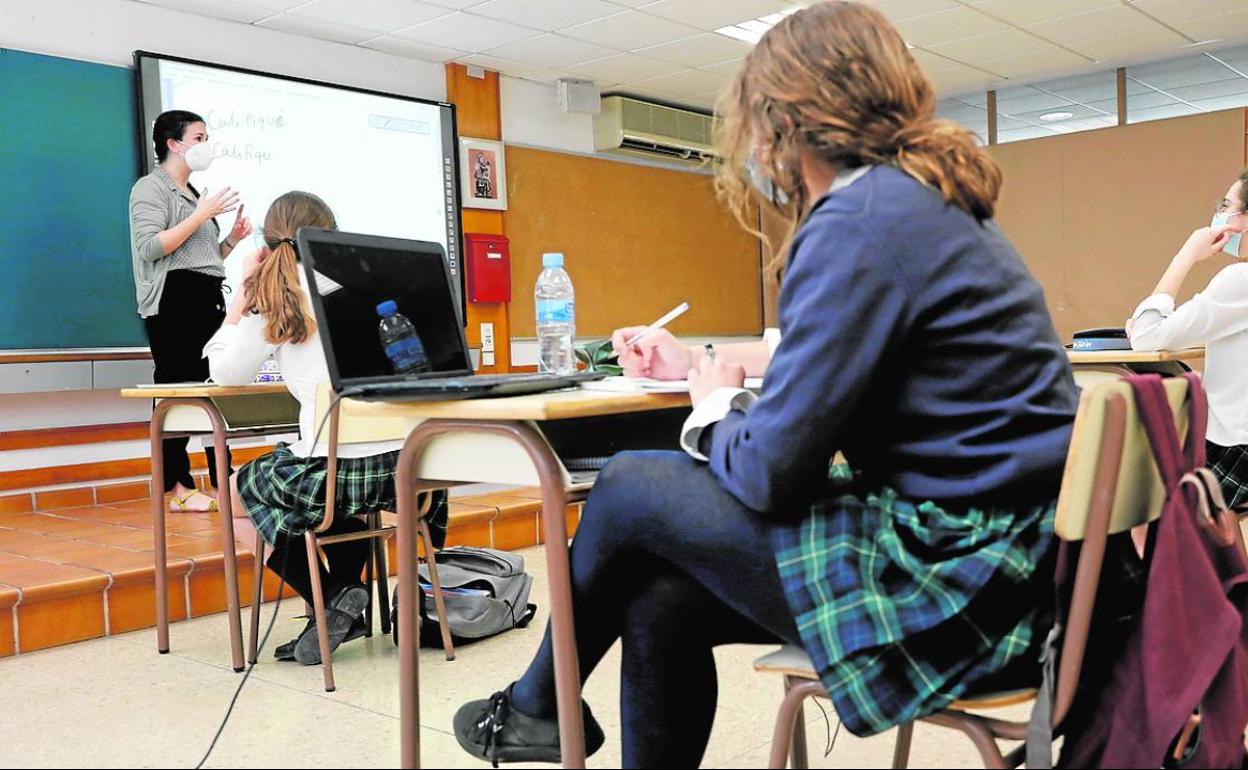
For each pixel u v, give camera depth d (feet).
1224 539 3.81
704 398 4.16
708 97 25.72
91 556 11.07
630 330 5.55
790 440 3.49
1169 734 3.48
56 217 15.64
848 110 3.71
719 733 6.55
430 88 21.57
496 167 22.61
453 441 4.86
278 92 18.69
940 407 3.58
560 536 4.42
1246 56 23.12
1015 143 26.66
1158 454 3.65
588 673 4.65
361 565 8.74
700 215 27.78
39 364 15.25
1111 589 3.97
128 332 16.40
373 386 4.77
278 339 7.83
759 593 3.80
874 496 3.75
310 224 8.20
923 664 3.46
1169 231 24.58
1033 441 3.56
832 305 3.44
